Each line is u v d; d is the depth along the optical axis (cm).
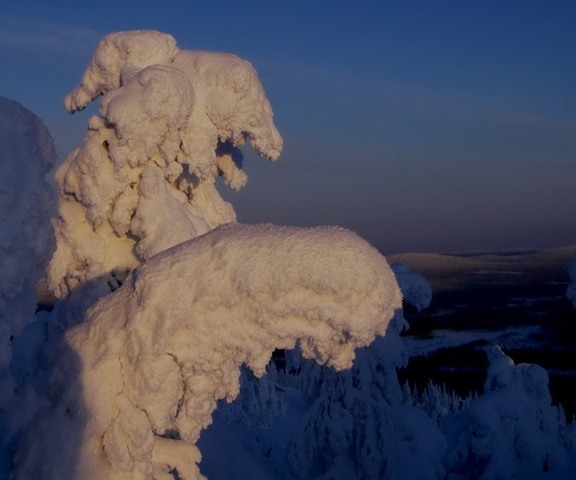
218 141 906
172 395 473
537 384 1722
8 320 411
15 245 404
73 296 799
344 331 456
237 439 827
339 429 1277
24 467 481
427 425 1516
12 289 402
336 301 451
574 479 1568
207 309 462
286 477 1297
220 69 821
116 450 473
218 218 909
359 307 452
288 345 463
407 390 2866
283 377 2884
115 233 813
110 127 778
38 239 421
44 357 639
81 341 502
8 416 504
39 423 491
